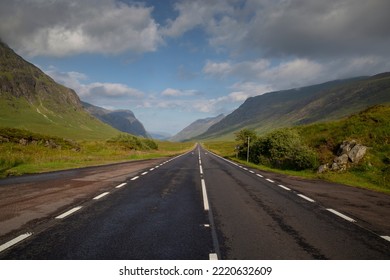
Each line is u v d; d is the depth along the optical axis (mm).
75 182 13227
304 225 6836
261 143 32750
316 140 29188
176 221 6906
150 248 5094
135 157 38531
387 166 19062
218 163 30328
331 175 18859
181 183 13773
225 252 5016
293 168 24469
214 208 8469
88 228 6152
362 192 12625
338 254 5090
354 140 23188
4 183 12656
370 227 6812
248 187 13023
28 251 4855
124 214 7469
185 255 4852
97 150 44844
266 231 6254
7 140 32406
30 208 7988
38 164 21234
